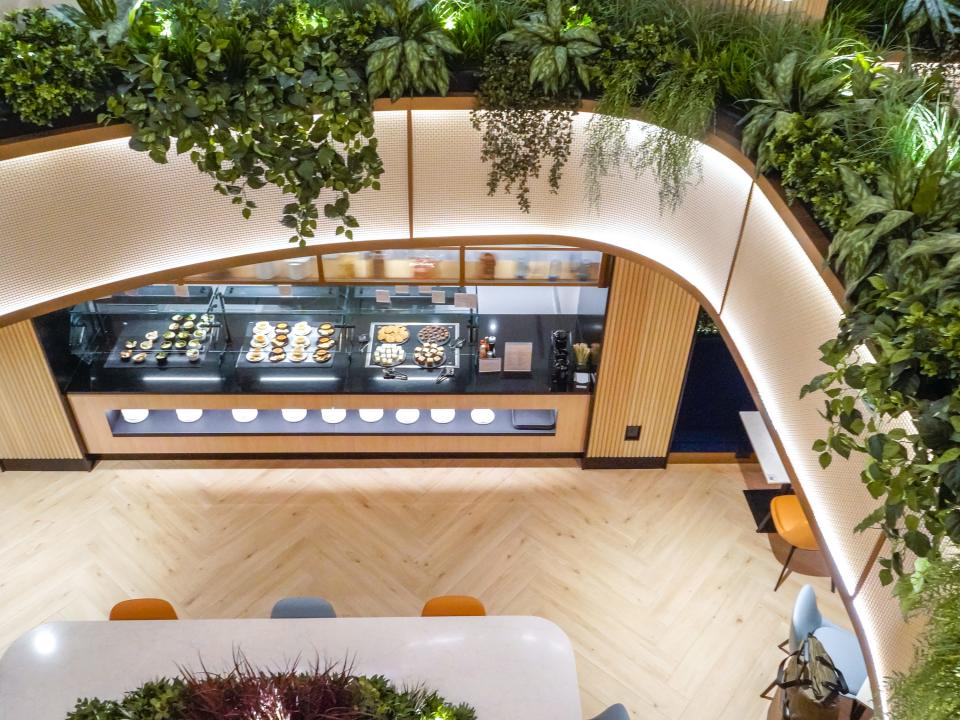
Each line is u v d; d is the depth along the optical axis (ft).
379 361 21.99
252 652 13.43
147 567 19.71
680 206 13.53
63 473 22.08
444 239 15.12
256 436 22.12
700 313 20.62
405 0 11.83
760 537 20.94
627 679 17.63
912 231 8.50
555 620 18.79
